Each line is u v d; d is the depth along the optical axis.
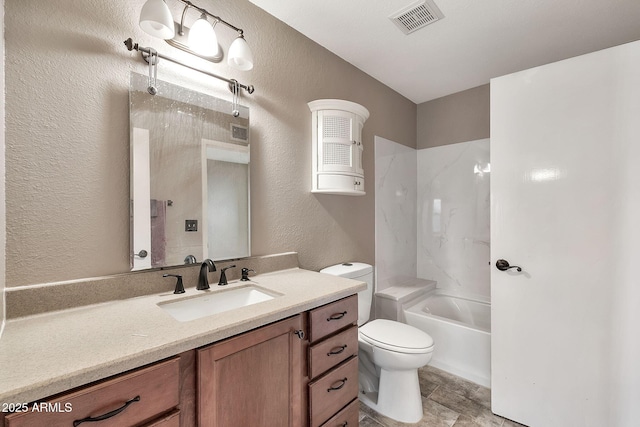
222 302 1.22
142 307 0.99
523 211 1.53
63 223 0.97
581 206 1.37
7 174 0.87
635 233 1.25
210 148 1.33
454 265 2.71
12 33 0.89
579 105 1.37
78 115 1.00
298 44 1.76
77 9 1.00
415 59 2.11
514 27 1.74
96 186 1.04
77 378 0.58
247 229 1.47
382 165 2.48
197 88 1.30
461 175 2.67
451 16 1.64
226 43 1.41
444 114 2.79
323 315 1.14
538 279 1.49
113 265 1.08
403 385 1.62
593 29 1.75
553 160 1.44
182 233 1.24
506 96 1.57
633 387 1.25
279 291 1.19
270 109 1.60
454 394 1.83
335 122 1.80
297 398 1.05
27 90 0.91
